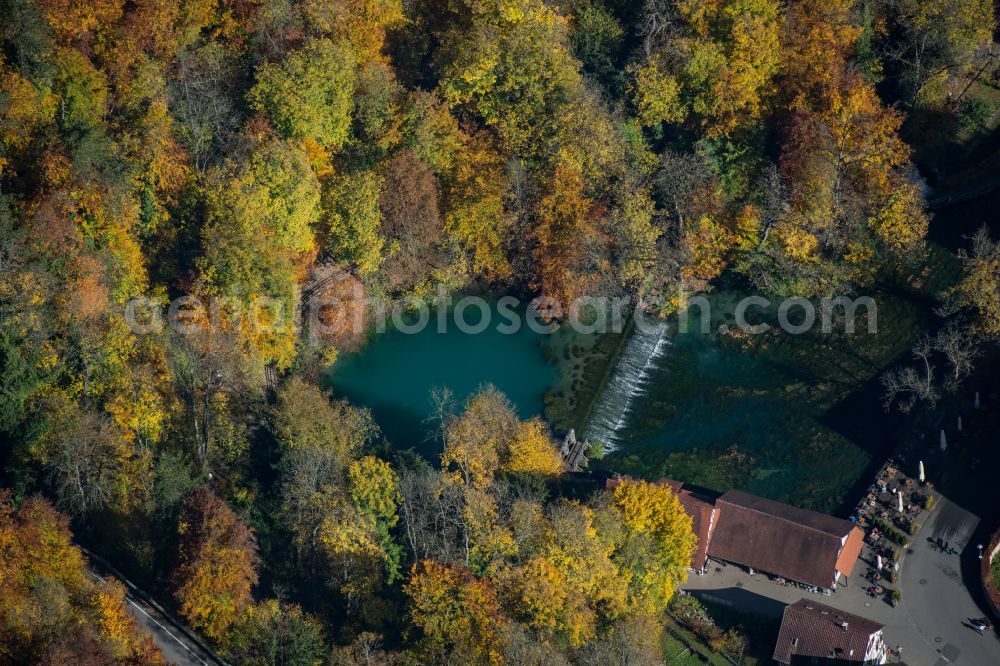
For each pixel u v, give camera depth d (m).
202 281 178.50
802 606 160.25
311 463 160.12
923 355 183.75
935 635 160.25
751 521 168.62
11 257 165.12
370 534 156.00
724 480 180.38
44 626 136.25
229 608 149.25
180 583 150.50
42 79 181.25
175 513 157.88
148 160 183.25
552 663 141.00
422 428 182.00
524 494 160.62
